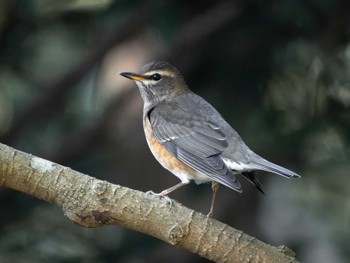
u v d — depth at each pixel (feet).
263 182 48.24
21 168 25.36
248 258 25.99
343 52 42.73
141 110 49.03
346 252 47.29
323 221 48.32
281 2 41.19
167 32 40.96
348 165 43.98
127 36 46.39
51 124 48.96
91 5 44.57
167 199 26.27
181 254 45.50
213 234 26.02
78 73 47.29
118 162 48.49
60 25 46.29
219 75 44.73
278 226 49.14
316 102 42.75
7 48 45.34
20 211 44.39
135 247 43.83
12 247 42.65
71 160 47.93
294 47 43.21
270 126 43.01
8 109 48.39
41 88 47.85
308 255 47.50
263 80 44.06
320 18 41.78
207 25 44.32
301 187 48.52
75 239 44.24
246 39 43.98
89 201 25.48
